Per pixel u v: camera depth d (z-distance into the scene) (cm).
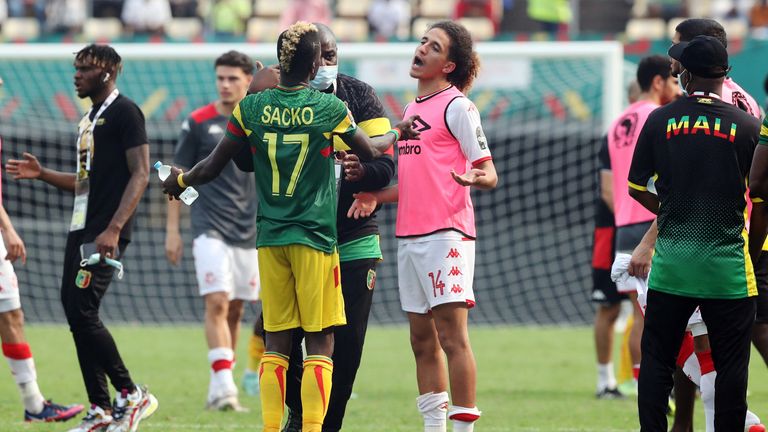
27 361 2495
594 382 3453
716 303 1786
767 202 1838
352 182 2038
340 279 1942
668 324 1817
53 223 5859
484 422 2636
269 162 1817
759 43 5391
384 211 6038
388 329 5053
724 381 1792
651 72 2731
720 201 1766
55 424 2492
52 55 4291
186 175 1905
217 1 6819
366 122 2038
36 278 5769
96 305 2286
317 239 1817
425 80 2011
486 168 1922
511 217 5978
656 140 1823
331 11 7181
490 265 5991
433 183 1947
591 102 5506
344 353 2044
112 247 2245
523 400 3053
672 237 1797
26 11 7106
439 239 1941
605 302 3070
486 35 6950
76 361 3791
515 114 5553
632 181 1873
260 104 1825
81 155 2303
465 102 1942
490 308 5553
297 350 2066
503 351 4253
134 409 2325
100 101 2319
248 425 2506
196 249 2858
